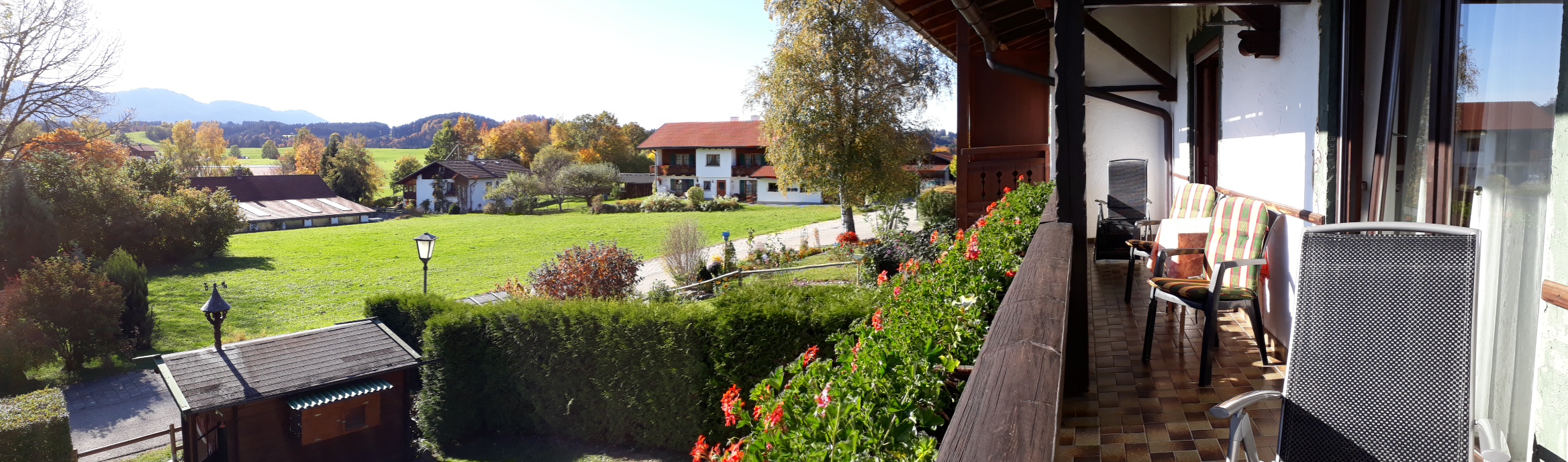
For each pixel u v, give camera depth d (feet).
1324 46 12.07
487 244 113.09
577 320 35.17
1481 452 5.93
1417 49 10.08
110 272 61.00
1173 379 12.91
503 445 37.42
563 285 55.98
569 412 36.29
